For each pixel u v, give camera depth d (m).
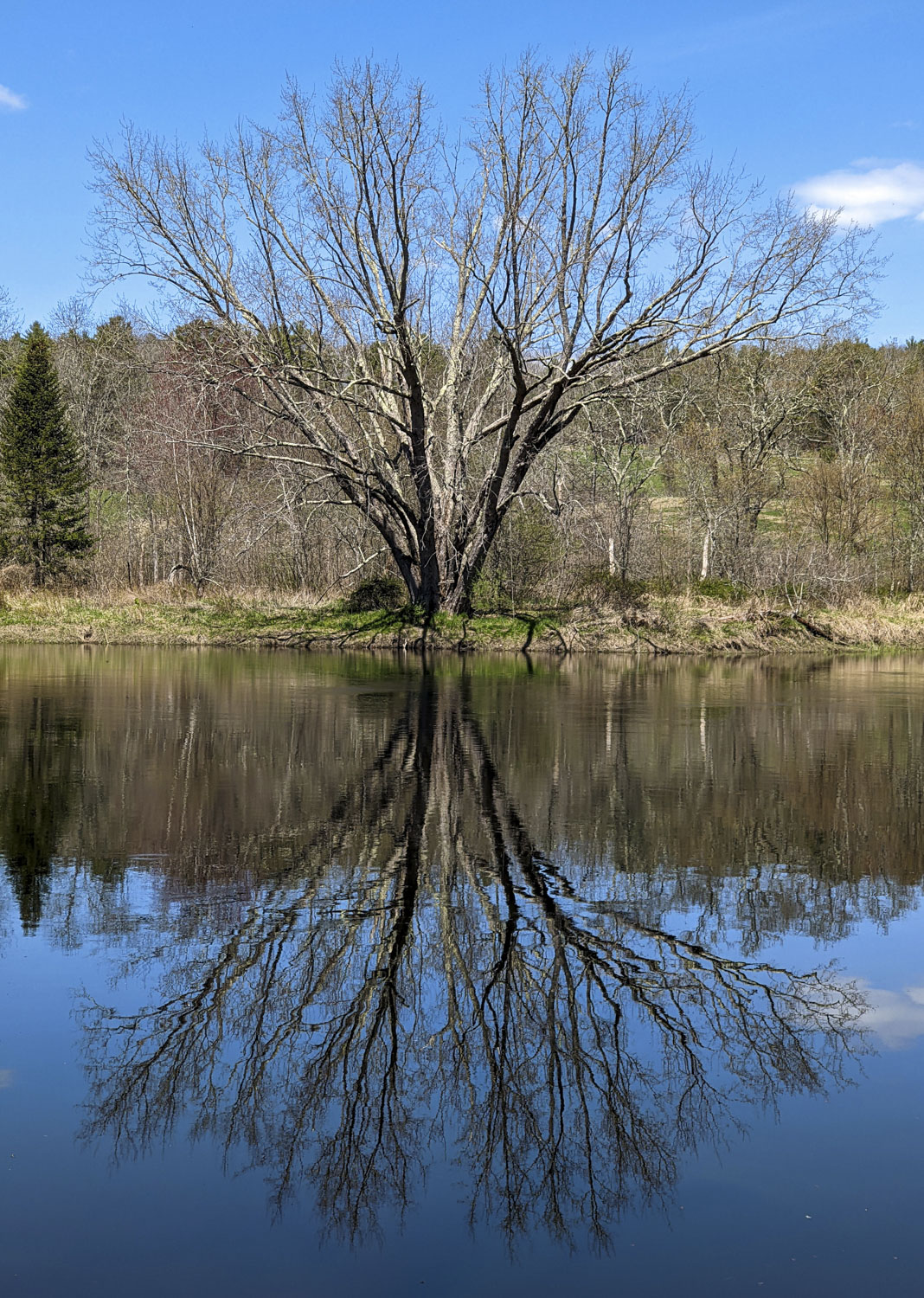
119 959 5.98
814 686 21.05
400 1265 3.56
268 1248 3.64
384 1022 5.29
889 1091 4.70
